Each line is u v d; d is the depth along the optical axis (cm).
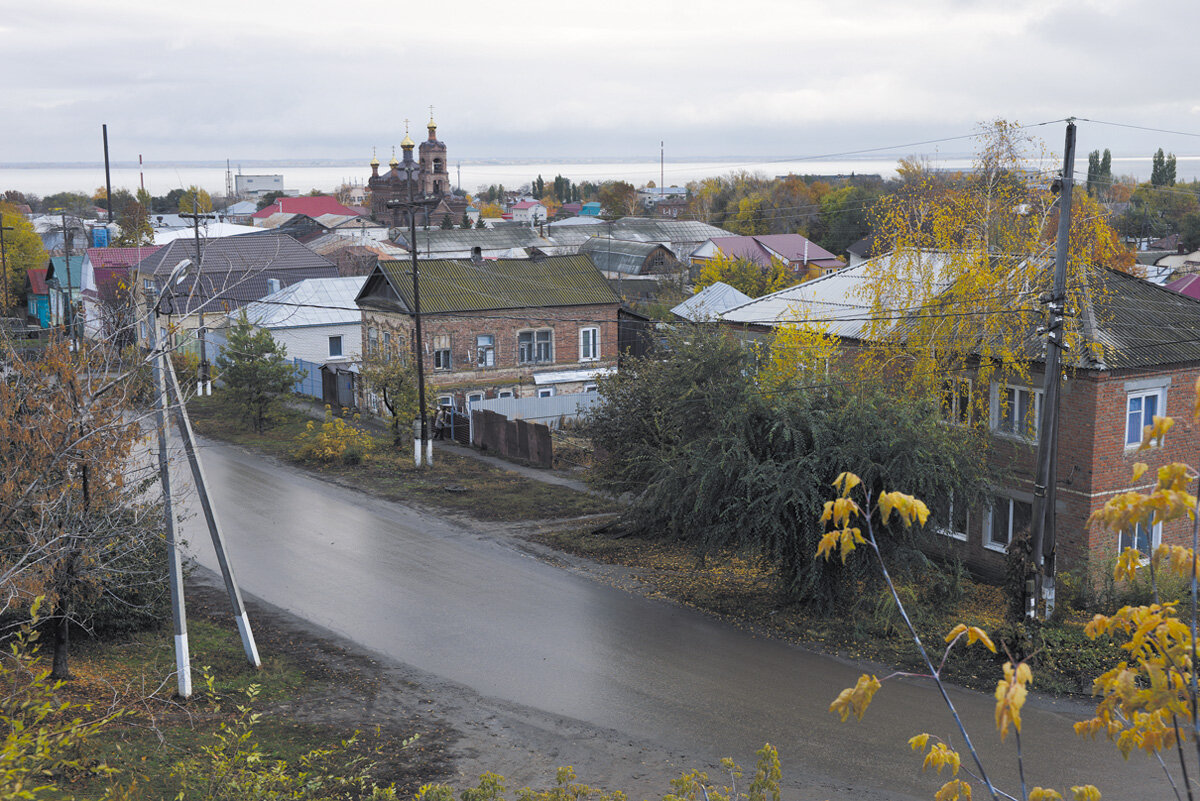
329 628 1905
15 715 909
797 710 1565
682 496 2081
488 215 19738
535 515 2859
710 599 2127
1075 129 1734
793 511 1950
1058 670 1716
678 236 11725
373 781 1235
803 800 1246
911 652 1825
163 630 1792
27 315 7831
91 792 1071
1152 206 12350
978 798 1275
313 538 2577
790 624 1969
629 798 1227
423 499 3034
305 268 6178
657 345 2942
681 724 1500
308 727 1404
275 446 3766
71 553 1361
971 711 1577
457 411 4128
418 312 3456
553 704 1568
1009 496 2288
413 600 2100
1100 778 1338
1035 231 2397
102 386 1281
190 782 1101
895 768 1357
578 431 3045
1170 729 514
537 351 4562
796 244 10738
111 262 6219
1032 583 1795
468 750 1366
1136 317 2272
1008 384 2272
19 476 1249
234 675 1598
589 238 11444
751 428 2009
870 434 1914
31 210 18200
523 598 2131
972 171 2550
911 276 2538
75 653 1627
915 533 1920
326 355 5309
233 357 3950
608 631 1933
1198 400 498
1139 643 530
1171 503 476
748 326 3055
